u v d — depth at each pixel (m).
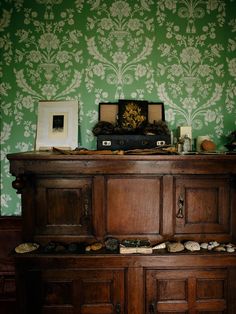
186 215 1.64
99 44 1.91
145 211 1.63
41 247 1.62
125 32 1.91
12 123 1.92
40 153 1.63
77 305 1.58
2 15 1.90
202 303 1.59
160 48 1.91
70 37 1.91
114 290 1.57
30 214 1.63
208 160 1.55
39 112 1.89
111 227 1.63
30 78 1.91
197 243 1.60
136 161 1.54
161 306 1.59
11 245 1.90
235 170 1.56
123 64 1.91
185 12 1.91
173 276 1.58
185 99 1.92
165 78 1.92
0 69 1.91
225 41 1.92
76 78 1.91
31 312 1.57
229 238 1.65
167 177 1.61
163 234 1.63
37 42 1.91
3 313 1.86
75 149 1.73
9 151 1.93
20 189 1.54
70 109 1.89
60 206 1.63
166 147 1.65
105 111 1.90
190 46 1.92
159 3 1.91
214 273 1.59
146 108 1.87
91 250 1.58
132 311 1.56
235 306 1.60
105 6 1.90
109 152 1.57
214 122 1.93
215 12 1.91
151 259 1.54
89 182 1.62
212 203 1.64
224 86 1.92
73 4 1.90
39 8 1.90
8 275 1.89
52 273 1.56
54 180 1.62
